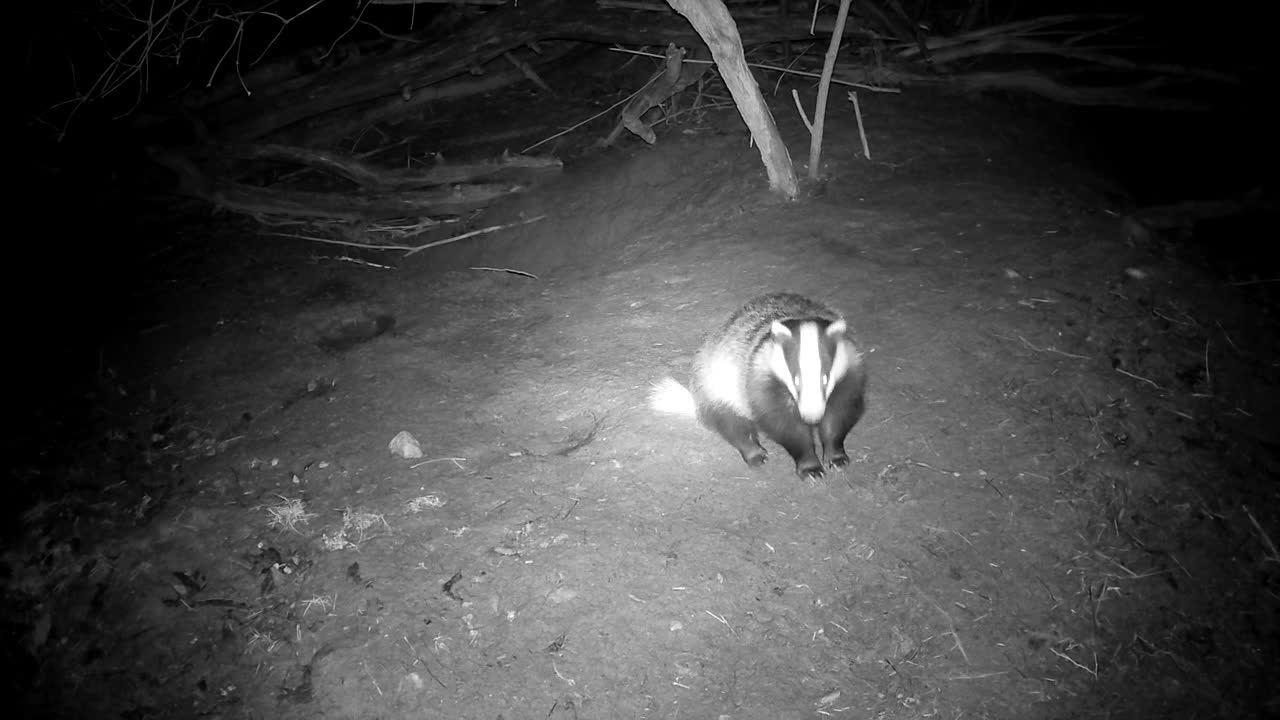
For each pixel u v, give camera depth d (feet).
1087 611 4.09
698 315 6.24
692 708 3.76
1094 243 6.48
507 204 9.28
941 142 8.39
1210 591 4.18
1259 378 5.32
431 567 4.49
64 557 4.82
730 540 4.45
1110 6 10.94
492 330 6.75
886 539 4.41
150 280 8.10
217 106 9.59
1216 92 9.59
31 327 7.34
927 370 5.39
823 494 4.69
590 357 6.06
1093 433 4.91
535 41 10.08
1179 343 5.55
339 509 4.98
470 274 7.78
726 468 4.94
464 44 9.70
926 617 4.07
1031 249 6.46
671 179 8.62
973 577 4.22
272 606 4.44
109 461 5.59
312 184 10.21
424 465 5.24
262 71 9.65
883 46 9.77
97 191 9.18
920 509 4.54
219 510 5.04
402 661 4.04
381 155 10.56
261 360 6.63
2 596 4.68
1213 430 4.95
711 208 7.86
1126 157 8.93
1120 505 4.53
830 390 4.34
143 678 4.21
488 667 3.98
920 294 6.03
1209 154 9.02
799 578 4.25
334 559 4.62
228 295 7.67
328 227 9.39
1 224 8.84
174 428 5.90
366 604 4.33
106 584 4.67
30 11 9.05
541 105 11.16
